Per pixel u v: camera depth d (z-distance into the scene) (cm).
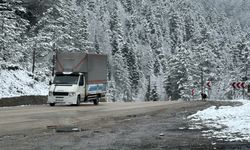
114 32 17225
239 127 1728
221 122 1955
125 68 13975
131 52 15500
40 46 5872
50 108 3041
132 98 13812
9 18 5222
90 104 3725
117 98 12300
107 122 2080
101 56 3756
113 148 1294
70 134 1623
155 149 1273
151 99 10681
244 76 9725
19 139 1491
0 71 4550
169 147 1305
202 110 2761
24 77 4878
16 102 3750
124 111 2781
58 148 1295
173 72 9531
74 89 3366
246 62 9812
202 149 1259
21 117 2292
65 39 6488
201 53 10375
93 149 1277
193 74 9781
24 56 6009
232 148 1264
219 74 12394
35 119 2188
